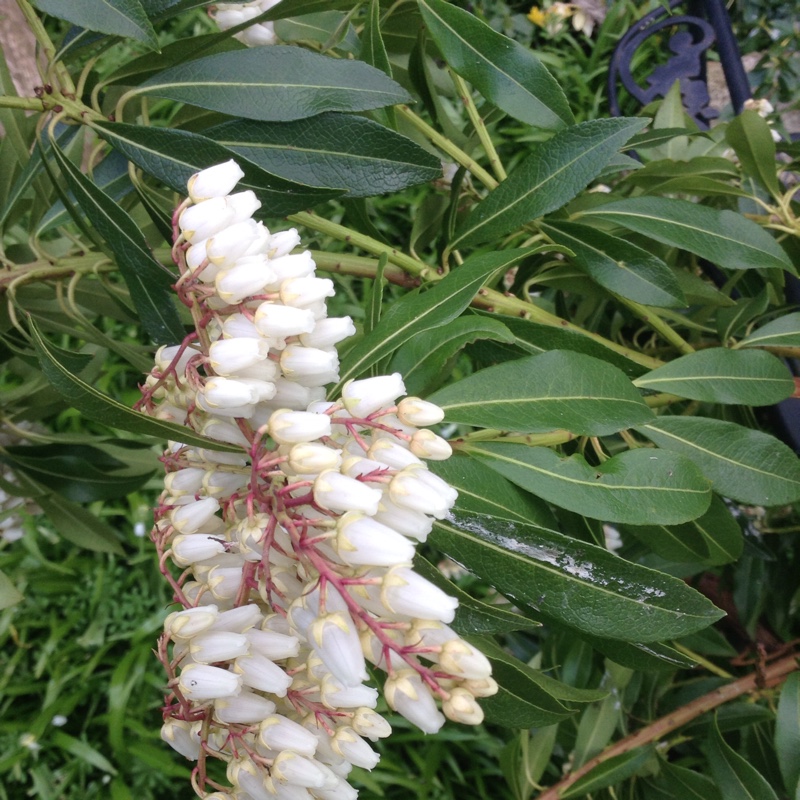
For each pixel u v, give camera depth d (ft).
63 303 1.26
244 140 1.06
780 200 1.32
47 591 2.63
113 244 1.02
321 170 1.06
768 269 1.36
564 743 1.77
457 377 2.55
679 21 1.89
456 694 0.74
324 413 0.83
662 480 0.94
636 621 0.91
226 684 0.78
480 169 1.28
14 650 2.66
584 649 1.59
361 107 1.03
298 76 1.04
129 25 0.89
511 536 0.92
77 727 2.56
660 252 1.51
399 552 0.73
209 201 0.83
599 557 0.90
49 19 2.30
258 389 0.81
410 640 0.75
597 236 1.19
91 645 2.64
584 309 1.61
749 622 1.67
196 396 0.84
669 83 1.87
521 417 0.95
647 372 1.13
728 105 2.21
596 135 1.09
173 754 2.45
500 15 3.05
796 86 2.56
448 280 0.98
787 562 1.72
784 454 1.07
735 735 1.80
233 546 0.85
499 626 0.94
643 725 1.75
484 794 2.39
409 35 1.37
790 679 1.22
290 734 0.78
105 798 2.43
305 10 1.12
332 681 0.77
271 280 0.81
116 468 1.58
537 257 1.35
